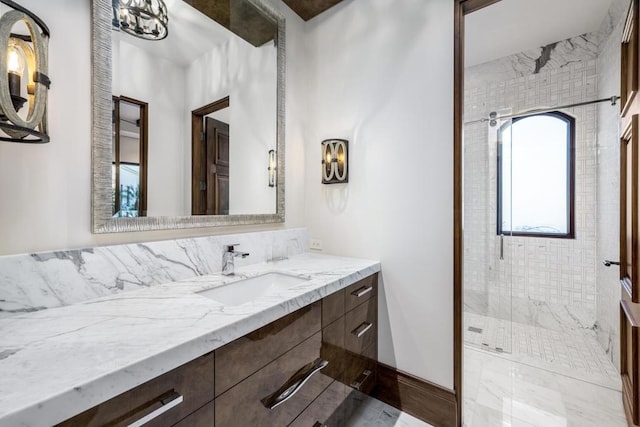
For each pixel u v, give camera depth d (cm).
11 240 86
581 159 243
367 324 156
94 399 52
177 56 130
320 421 117
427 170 153
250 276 136
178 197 130
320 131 196
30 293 85
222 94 150
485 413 155
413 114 157
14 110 77
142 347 64
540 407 159
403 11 161
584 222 243
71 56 97
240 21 158
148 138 119
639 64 127
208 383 73
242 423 82
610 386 177
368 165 174
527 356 214
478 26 225
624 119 158
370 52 173
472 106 284
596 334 236
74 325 76
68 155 97
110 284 103
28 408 45
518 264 270
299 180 200
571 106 231
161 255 119
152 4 120
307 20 203
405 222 160
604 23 215
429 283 152
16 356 60
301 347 105
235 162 156
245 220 160
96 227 102
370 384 159
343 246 185
